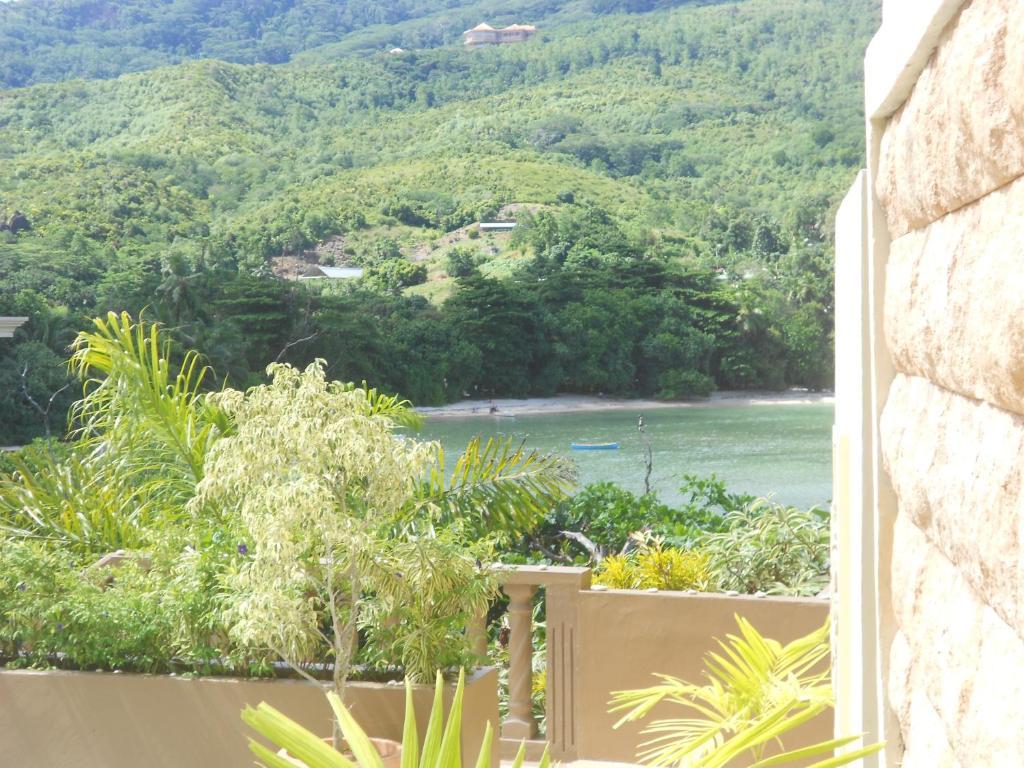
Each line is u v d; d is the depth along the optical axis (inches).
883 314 62.6
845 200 88.5
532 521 179.9
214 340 2062.0
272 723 63.5
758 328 2449.6
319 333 2149.4
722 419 2209.6
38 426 1675.7
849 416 79.6
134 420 179.0
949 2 38.8
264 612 104.2
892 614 60.3
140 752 117.8
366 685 112.3
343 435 109.5
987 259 34.8
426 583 110.1
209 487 113.4
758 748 93.0
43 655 123.9
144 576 127.6
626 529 243.1
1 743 121.2
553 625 138.3
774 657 104.0
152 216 2992.1
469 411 2315.5
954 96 38.5
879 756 63.1
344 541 105.9
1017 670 31.5
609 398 2431.1
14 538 156.6
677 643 132.6
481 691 115.6
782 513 165.5
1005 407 33.9
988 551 34.0
